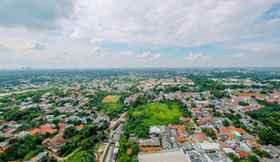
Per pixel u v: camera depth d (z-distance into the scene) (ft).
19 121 431.02
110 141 344.49
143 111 524.93
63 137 343.87
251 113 459.73
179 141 321.93
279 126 371.76
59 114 497.05
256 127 376.48
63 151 292.61
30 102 636.07
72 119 451.53
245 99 621.31
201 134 345.31
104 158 281.95
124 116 517.96
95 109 564.30
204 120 421.18
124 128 407.85
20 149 283.79
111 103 652.48
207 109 517.14
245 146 291.17
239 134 334.85
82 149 307.17
